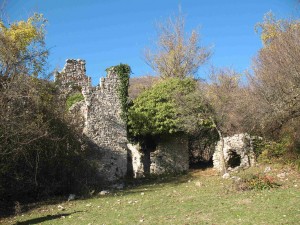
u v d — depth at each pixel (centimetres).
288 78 2019
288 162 2272
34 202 2053
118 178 2728
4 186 1955
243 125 2717
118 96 2845
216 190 1883
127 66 2903
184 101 2758
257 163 2561
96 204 1792
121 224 1298
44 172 2167
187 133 3048
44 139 2050
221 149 2628
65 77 3053
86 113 2719
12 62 2012
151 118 2897
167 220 1308
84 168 2397
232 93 2825
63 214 1595
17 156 1934
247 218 1238
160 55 4547
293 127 2325
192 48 4509
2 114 1741
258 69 2614
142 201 1762
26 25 2539
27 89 2009
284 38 2138
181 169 3045
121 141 2792
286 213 1253
